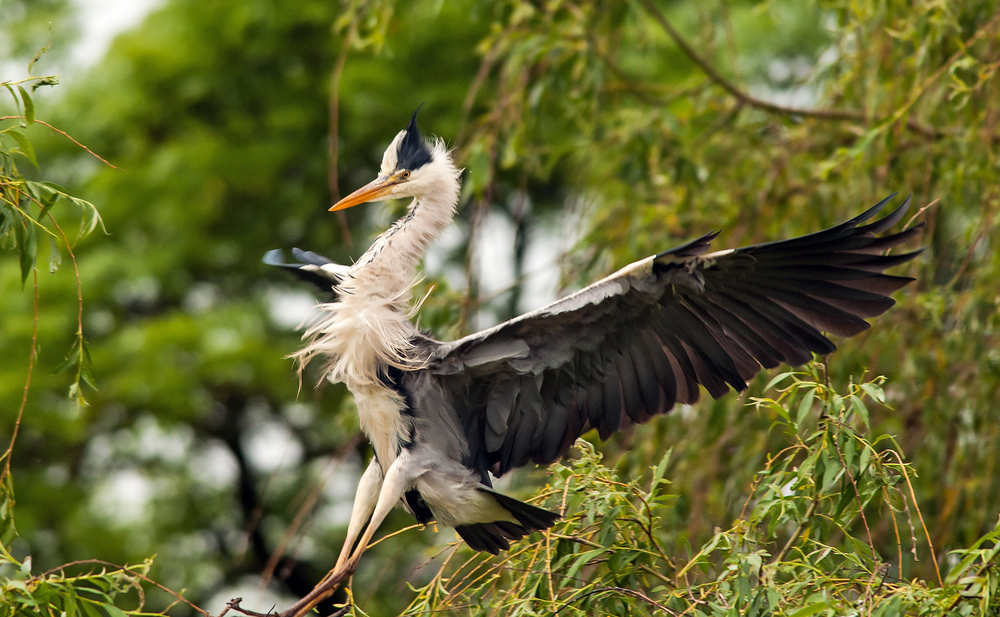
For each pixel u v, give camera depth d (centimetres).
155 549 2003
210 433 2122
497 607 640
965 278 951
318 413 1938
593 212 1130
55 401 1853
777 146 1107
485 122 1082
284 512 2075
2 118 604
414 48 1956
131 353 1823
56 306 1839
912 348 962
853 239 652
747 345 713
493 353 757
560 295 1075
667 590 686
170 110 2016
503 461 796
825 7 1086
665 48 1725
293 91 2000
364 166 2056
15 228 623
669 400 743
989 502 909
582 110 1111
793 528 881
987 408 916
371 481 797
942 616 544
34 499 1875
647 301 711
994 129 944
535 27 1102
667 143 1092
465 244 1684
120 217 1925
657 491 712
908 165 1021
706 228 1081
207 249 1961
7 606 543
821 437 641
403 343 790
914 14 926
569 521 697
